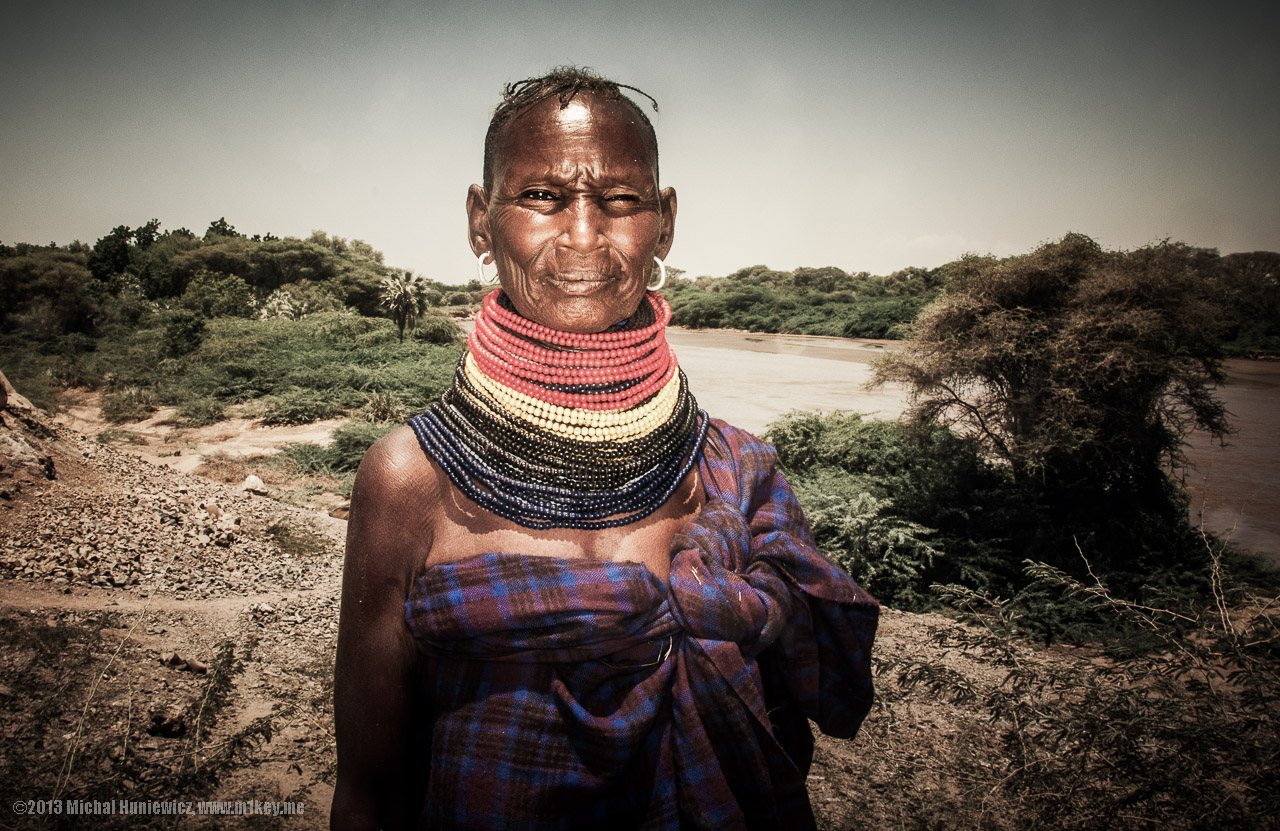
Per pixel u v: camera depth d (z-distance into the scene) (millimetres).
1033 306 12656
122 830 2555
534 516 860
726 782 883
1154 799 2258
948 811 2680
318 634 5629
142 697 3855
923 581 10273
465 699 838
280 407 21594
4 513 6805
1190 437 18781
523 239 860
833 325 63844
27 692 3670
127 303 41469
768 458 1102
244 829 2906
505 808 811
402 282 39188
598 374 919
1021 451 11828
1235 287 12859
